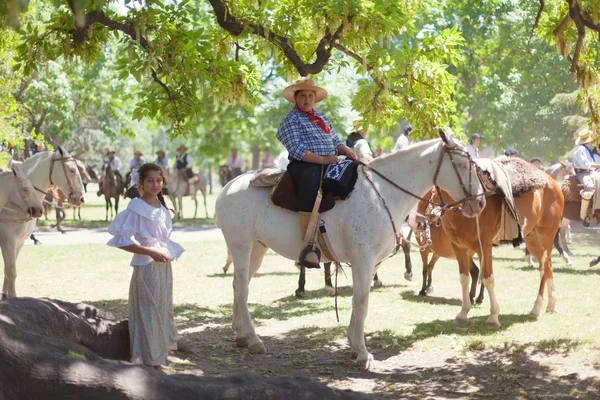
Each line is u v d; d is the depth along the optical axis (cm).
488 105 2925
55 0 331
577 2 737
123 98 3167
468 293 884
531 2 2808
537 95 2859
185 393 431
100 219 3027
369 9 824
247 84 972
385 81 893
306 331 861
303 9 896
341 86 3036
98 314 679
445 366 688
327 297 1111
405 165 716
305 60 991
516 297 1070
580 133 1436
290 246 725
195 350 762
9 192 878
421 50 964
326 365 702
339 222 697
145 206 604
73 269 1445
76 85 3092
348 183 695
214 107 3177
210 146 3372
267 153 3344
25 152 2714
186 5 856
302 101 713
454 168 713
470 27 2833
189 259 1628
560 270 1373
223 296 1136
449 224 859
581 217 1402
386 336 818
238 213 749
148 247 594
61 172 973
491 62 3009
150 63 802
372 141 3638
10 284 889
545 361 694
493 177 833
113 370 432
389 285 1223
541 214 920
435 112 955
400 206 712
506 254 1675
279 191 713
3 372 410
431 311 969
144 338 604
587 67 791
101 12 805
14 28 320
